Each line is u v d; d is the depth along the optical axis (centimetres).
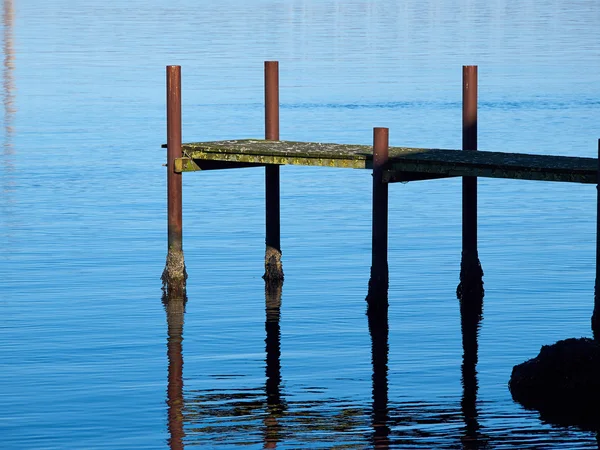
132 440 3712
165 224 7538
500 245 6850
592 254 6581
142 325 5159
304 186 9044
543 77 16025
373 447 3644
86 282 5969
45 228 7344
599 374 4106
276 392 4206
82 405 4053
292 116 12375
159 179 9262
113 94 14650
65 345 4819
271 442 3694
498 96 14175
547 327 5088
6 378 4353
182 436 3750
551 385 4141
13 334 4975
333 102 13588
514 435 3738
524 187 8925
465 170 5022
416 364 4559
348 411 3984
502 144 10494
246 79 15875
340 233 7269
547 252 6644
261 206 8225
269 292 5812
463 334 4997
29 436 3744
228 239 7106
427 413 3956
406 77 16062
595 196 8506
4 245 6831
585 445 3641
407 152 5531
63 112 13125
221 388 4256
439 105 13325
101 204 8194
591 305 5459
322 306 5531
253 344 4872
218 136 11044
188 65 17475
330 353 4725
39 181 9081
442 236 7138
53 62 18188
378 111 12800
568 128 11538
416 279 6062
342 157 5322
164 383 4316
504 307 5459
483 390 4206
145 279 6062
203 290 5847
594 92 14462
